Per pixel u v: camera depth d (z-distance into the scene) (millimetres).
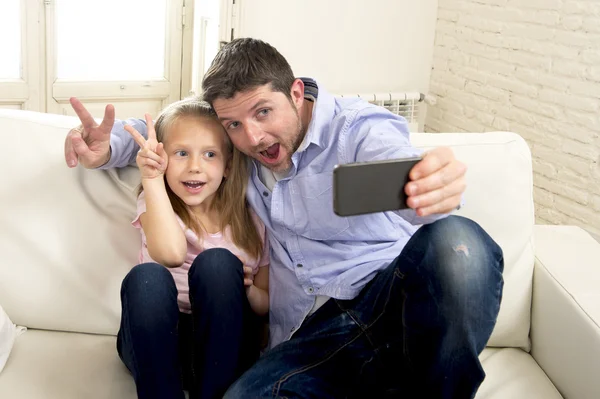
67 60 3322
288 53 3596
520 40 3203
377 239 1513
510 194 1639
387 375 1412
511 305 1629
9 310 1556
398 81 3885
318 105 1489
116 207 1568
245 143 1445
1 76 3201
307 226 1508
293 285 1517
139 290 1297
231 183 1548
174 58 3527
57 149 1561
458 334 1264
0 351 1439
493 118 3449
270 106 1407
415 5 3779
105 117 1404
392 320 1394
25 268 1544
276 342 1549
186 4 3473
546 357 1592
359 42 3729
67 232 1549
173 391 1301
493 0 3357
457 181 1132
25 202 1541
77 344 1546
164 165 1460
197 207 1558
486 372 1545
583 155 2879
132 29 3408
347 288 1447
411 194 1090
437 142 1644
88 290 1555
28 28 3156
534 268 1661
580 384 1452
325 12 3598
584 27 2826
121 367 1486
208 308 1340
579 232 1854
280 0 3480
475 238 1271
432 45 3893
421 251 1278
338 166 1030
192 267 1379
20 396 1355
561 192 3025
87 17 3299
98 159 1465
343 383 1406
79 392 1390
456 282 1242
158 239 1435
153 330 1285
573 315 1492
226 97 1393
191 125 1487
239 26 3350
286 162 1484
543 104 3092
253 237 1566
